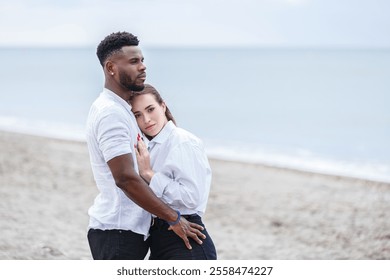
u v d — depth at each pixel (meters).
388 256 8.16
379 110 38.59
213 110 39.81
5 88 58.44
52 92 54.12
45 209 10.02
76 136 23.08
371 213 10.87
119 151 3.74
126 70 3.94
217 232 9.44
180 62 146.88
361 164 17.88
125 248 3.94
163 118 4.16
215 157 18.47
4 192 11.08
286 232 9.53
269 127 30.17
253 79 75.88
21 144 18.59
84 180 13.13
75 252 7.55
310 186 13.57
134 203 3.98
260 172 15.48
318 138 25.50
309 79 74.19
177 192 3.89
